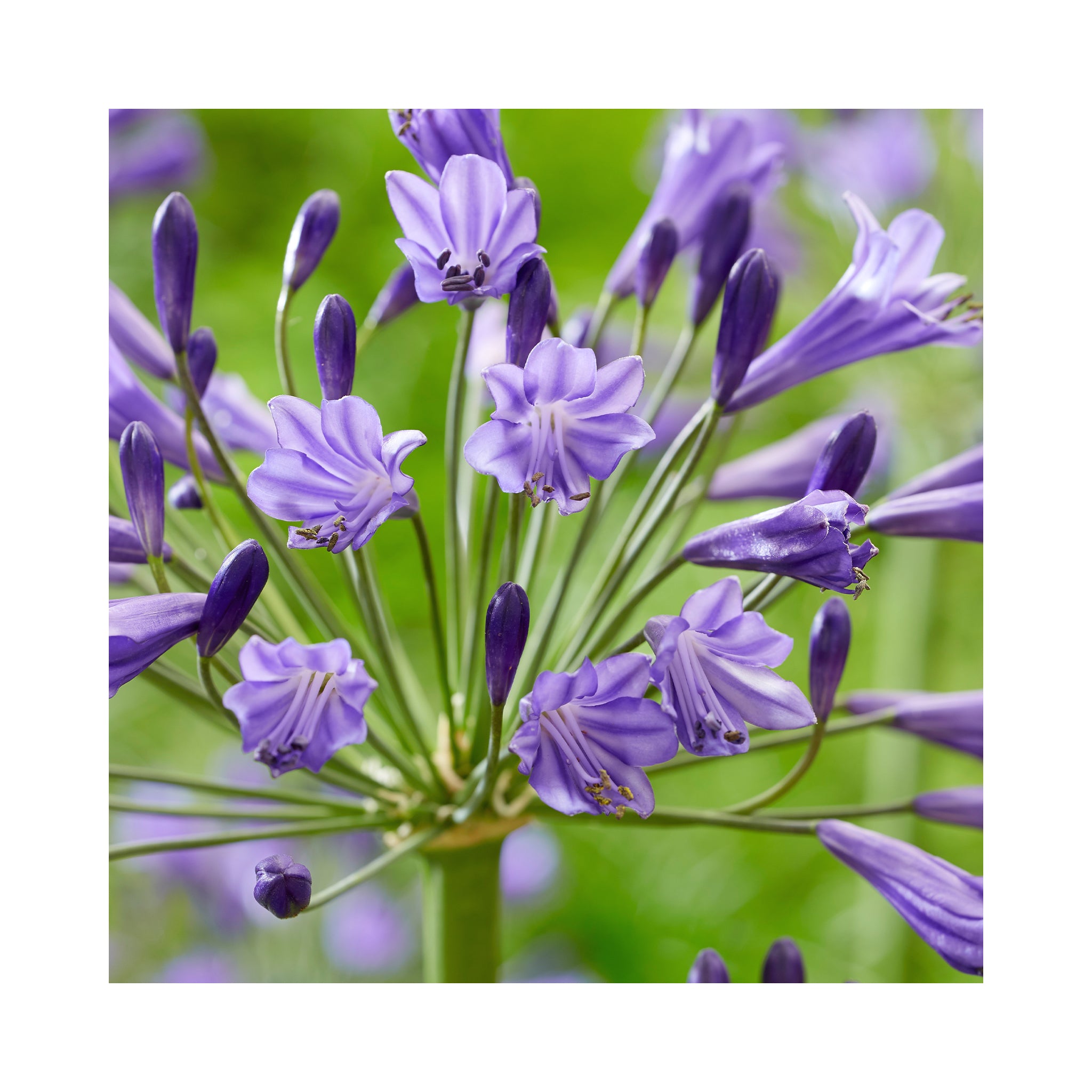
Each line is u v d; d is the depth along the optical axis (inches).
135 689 53.9
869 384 44.3
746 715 27.0
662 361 42.9
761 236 43.5
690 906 53.6
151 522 27.8
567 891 53.1
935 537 29.3
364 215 56.6
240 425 30.9
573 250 57.7
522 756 26.6
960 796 29.2
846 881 53.8
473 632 29.1
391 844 29.9
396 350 55.0
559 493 26.9
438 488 53.8
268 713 26.6
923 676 46.9
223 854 44.3
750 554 27.1
